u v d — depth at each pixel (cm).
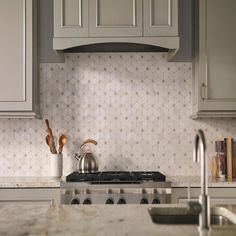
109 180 318
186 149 381
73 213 178
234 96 345
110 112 383
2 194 318
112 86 383
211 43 345
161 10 339
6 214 176
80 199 313
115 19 338
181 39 384
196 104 354
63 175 379
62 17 337
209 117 366
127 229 143
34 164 380
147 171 379
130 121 382
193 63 374
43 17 384
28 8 344
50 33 384
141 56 384
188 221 193
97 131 382
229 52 345
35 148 380
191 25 384
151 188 313
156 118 382
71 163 380
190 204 144
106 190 312
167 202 312
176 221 193
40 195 319
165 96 383
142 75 383
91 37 337
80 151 381
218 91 345
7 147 380
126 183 314
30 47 342
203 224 142
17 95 341
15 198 319
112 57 384
